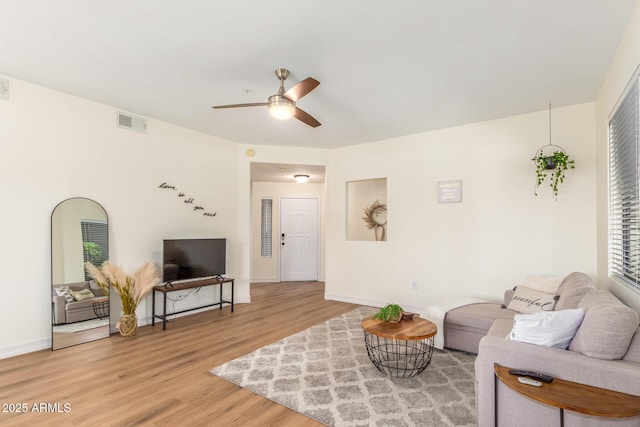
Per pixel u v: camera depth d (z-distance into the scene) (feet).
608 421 5.17
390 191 16.85
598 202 11.54
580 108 12.23
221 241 15.99
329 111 13.03
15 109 10.43
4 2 6.77
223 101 12.17
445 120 14.11
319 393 8.23
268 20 7.30
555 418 5.57
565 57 8.83
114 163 12.85
